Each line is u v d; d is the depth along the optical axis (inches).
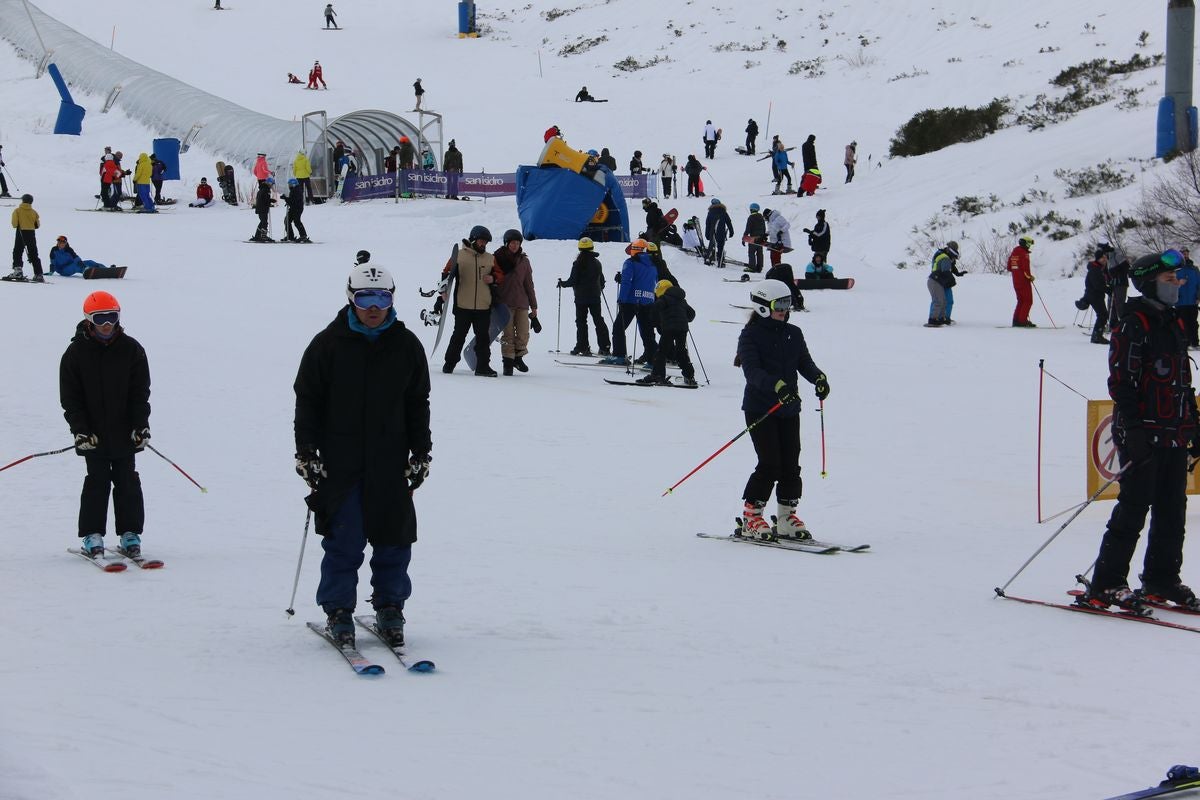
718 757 216.5
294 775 200.4
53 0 3211.1
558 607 325.4
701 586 351.6
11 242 1309.1
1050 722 236.7
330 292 1139.3
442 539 411.5
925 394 787.4
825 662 276.8
